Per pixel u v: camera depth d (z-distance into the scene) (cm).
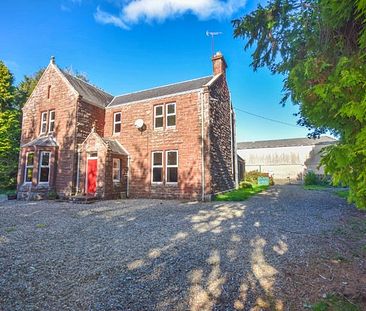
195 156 1433
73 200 1348
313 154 3394
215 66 1748
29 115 1825
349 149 253
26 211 1009
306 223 742
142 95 1844
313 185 2575
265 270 407
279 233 631
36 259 460
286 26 416
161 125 1598
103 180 1441
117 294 333
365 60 262
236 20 454
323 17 296
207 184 1366
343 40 304
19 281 370
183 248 524
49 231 668
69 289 346
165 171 1523
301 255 473
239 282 366
